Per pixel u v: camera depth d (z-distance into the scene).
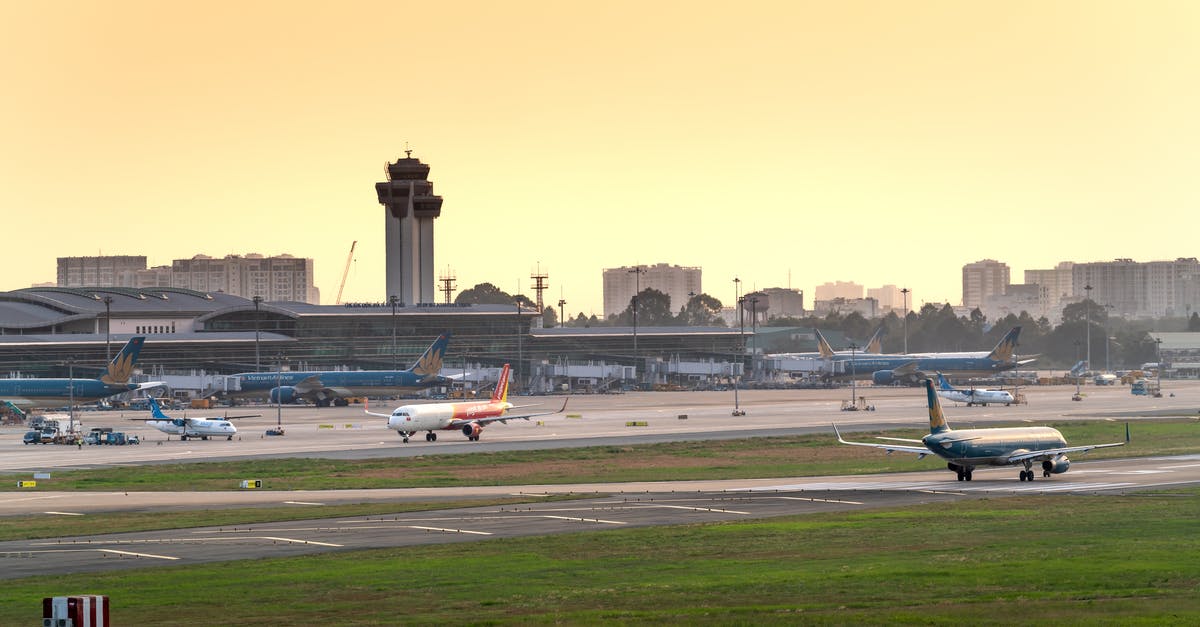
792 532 77.44
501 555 69.31
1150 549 68.25
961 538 73.81
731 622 49.03
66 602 41.44
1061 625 46.78
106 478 115.81
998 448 108.19
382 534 78.06
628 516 86.25
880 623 47.94
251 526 81.94
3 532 79.56
